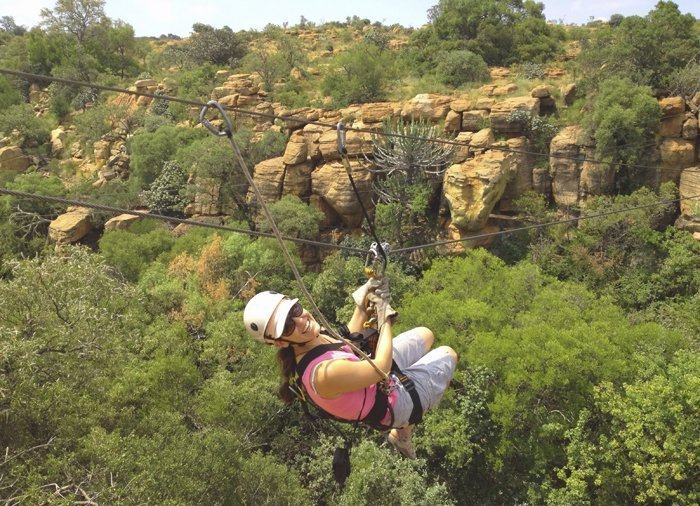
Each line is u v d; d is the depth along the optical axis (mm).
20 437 15820
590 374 20672
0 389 14867
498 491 20438
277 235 2652
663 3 38781
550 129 36438
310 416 3365
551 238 34812
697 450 16156
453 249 34312
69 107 68562
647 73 36781
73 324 17734
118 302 21344
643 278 31641
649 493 16516
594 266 32344
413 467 19078
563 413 20281
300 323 3004
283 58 62656
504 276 26797
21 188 44062
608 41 42156
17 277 18391
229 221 39500
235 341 24328
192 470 16328
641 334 22281
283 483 18188
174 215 43062
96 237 43375
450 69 50000
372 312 3439
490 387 20750
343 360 2912
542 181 36344
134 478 14008
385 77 49656
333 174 37125
